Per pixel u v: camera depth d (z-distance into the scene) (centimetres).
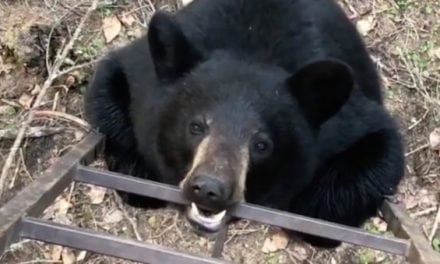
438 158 313
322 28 252
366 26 321
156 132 242
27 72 308
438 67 321
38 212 204
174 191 221
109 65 259
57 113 305
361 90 261
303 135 239
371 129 253
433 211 309
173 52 239
